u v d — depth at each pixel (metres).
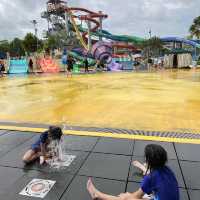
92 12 67.75
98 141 5.16
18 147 4.96
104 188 3.43
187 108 8.47
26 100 10.60
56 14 68.94
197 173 3.79
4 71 29.58
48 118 7.34
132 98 10.63
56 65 32.88
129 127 6.28
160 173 2.63
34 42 73.25
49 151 4.21
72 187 3.47
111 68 34.91
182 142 5.05
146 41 65.38
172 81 17.94
